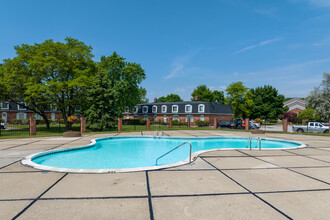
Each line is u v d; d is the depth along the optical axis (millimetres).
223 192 4184
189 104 46500
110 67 35688
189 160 6977
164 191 4199
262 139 16297
